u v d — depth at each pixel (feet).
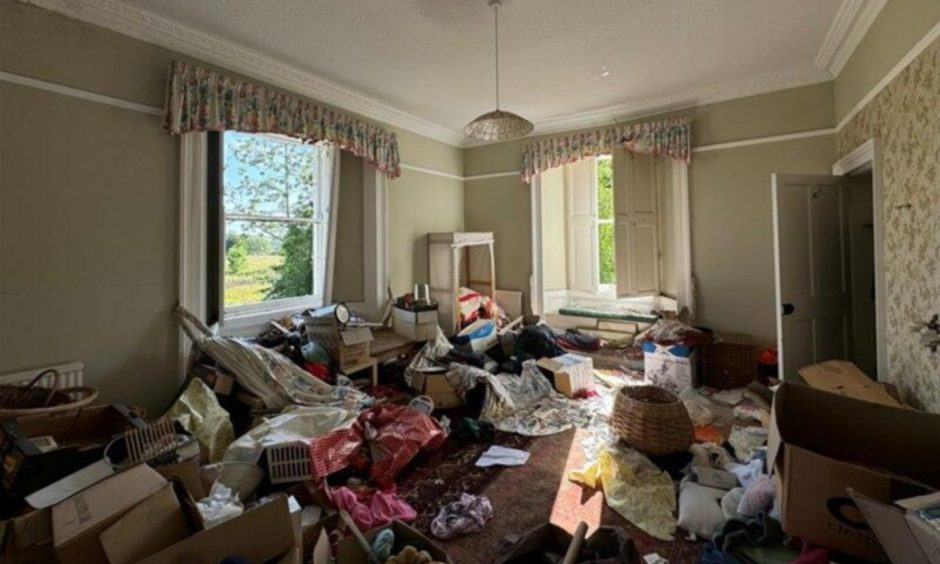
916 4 6.56
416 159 15.48
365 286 14.08
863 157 8.87
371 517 6.49
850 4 8.18
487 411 10.35
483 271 17.03
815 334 10.21
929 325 6.35
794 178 10.08
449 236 15.31
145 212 8.78
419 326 13.07
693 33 9.32
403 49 9.89
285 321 11.92
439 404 10.96
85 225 8.00
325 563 5.03
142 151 8.71
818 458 4.68
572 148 15.01
